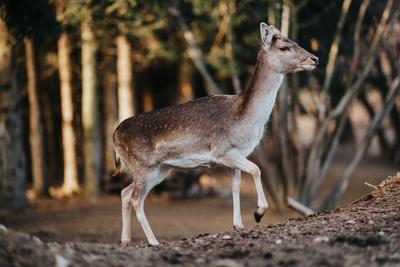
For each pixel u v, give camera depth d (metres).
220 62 20.83
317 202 21.91
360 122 44.44
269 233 7.46
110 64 25.23
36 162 22.69
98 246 6.78
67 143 23.36
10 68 18.86
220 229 15.01
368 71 17.83
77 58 24.56
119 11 16.97
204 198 22.62
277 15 17.16
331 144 18.14
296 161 18.09
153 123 8.84
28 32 14.33
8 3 13.38
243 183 27.22
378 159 36.31
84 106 22.53
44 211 18.97
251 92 8.62
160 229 15.00
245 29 20.78
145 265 6.23
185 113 8.74
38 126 22.58
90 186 22.45
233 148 8.65
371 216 7.93
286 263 6.04
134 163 8.88
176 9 18.69
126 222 8.81
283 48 8.65
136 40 21.34
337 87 20.58
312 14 19.95
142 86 30.09
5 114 18.94
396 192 9.04
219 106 8.71
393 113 33.31
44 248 6.20
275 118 17.66
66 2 15.99
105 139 27.41
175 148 8.72
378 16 19.66
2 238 6.02
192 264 6.27
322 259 6.10
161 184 22.67
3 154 18.94
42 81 26.05
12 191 18.97
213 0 18.88
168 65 28.16
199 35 22.02
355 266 5.90
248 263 6.12
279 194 17.83
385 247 6.45
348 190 25.06
